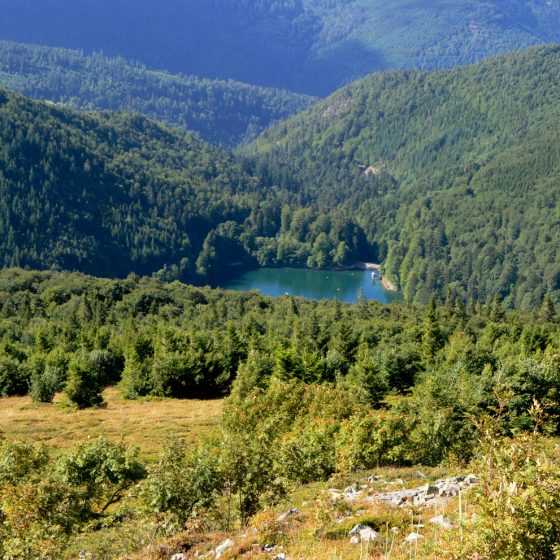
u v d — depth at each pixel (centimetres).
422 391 4431
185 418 5912
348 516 1900
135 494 2294
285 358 7538
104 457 2955
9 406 6725
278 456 2700
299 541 1684
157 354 8069
